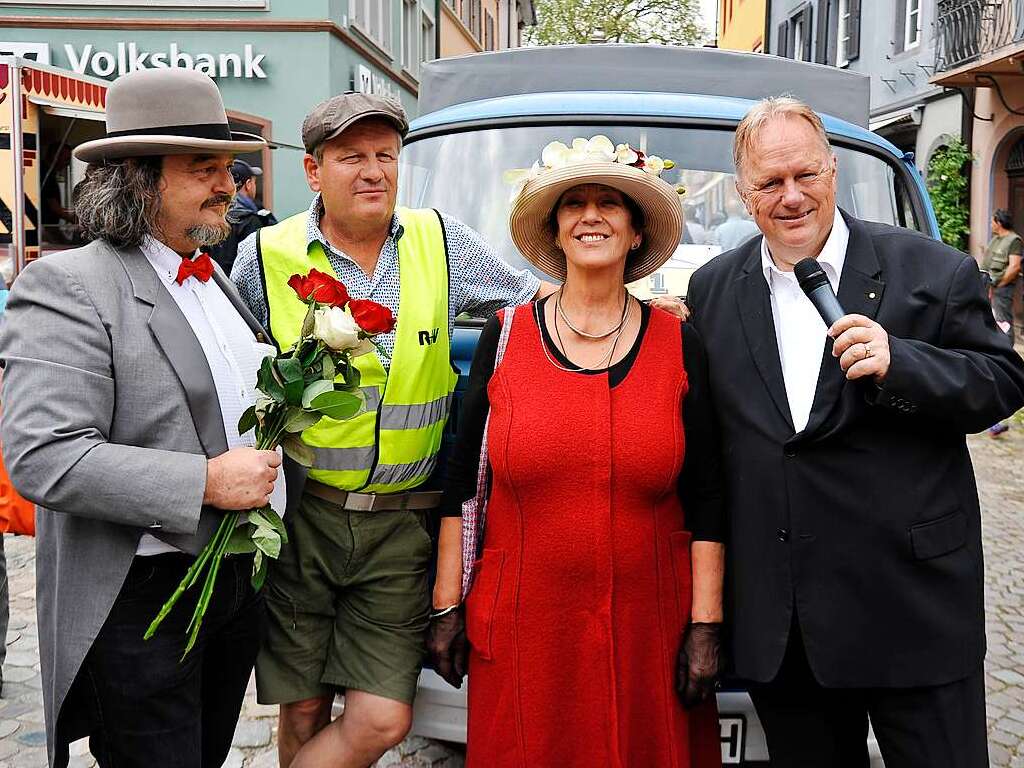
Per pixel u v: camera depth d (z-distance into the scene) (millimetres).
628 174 2225
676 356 2312
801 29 23406
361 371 2469
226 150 2125
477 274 2738
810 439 2148
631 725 2279
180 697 2168
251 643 2416
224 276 2396
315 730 2756
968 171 15602
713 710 2443
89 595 2051
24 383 1943
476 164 3588
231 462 2023
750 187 2203
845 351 2010
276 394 2084
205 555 2035
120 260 2090
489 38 34750
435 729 2682
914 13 17469
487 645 2314
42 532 2170
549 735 2277
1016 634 4656
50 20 13984
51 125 9586
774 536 2201
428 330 2559
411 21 20984
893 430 2133
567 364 2301
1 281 4262
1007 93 14453
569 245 2305
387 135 2463
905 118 17312
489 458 2314
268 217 7082
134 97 2086
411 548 2609
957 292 2127
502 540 2316
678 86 4023
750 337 2279
